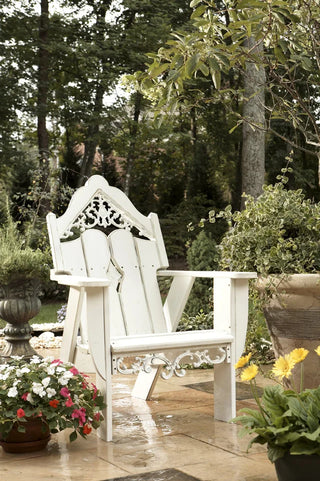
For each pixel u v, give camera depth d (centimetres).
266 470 232
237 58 267
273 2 246
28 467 240
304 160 1662
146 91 310
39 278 462
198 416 315
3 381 265
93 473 231
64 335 311
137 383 360
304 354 198
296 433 185
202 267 499
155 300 348
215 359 299
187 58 256
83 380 274
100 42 1359
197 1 270
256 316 365
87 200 347
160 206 1661
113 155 1666
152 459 247
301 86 1108
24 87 1305
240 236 317
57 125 1452
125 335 324
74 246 334
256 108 859
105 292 270
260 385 379
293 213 314
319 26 297
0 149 1323
